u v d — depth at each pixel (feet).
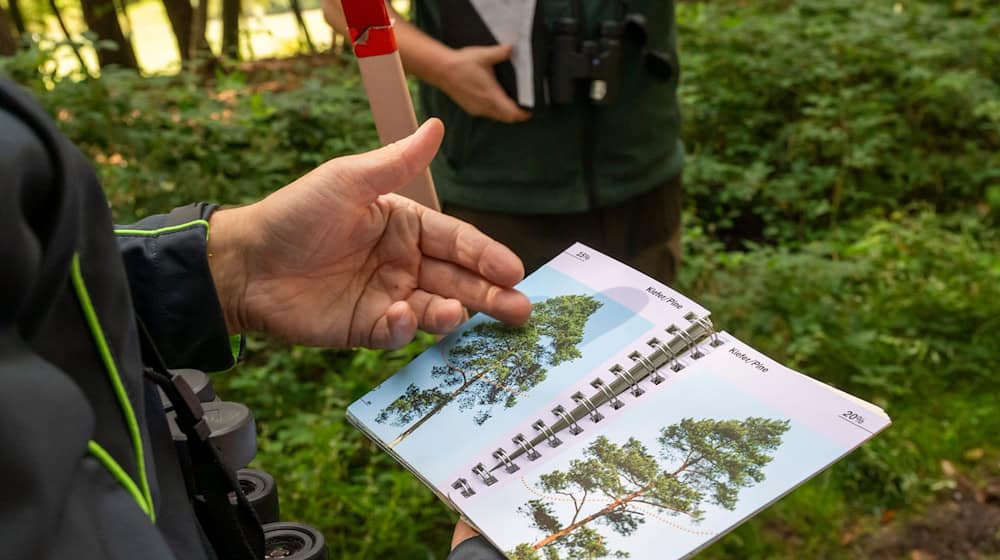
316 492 9.11
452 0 6.79
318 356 11.36
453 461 3.20
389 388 3.63
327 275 3.75
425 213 3.79
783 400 3.13
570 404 3.30
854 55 18.22
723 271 13.01
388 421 3.47
